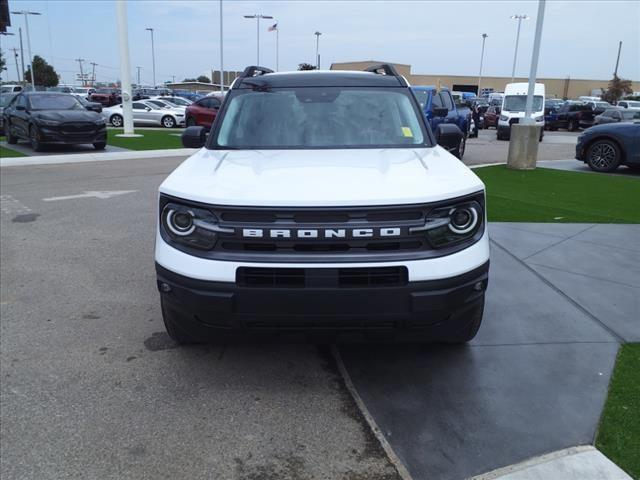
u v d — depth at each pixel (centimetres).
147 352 387
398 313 295
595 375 353
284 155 377
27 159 1391
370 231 288
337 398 331
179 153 1667
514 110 2438
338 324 299
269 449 285
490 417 310
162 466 272
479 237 316
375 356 380
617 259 580
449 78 9406
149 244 652
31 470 269
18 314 450
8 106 1786
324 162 354
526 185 1046
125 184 1062
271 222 291
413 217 294
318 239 288
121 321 437
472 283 306
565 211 804
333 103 442
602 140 1255
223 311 296
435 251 298
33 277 536
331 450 285
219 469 271
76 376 355
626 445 284
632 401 323
